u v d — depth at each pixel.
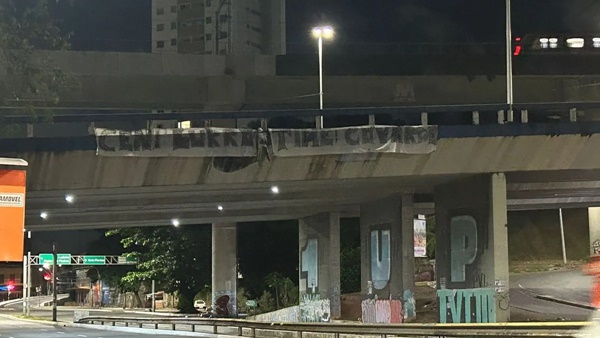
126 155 26.70
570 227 60.53
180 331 39.16
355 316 40.00
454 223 32.06
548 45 56.03
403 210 34.84
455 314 30.83
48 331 45.41
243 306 59.62
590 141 28.88
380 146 28.39
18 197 16.66
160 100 51.56
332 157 28.69
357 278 52.34
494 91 55.66
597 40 56.31
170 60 51.78
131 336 37.22
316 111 27.75
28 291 79.94
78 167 26.67
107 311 84.50
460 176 30.50
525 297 39.31
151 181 28.09
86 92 50.00
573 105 28.67
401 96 54.44
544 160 29.44
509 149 29.05
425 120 28.81
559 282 43.62
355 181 30.83
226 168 28.33
